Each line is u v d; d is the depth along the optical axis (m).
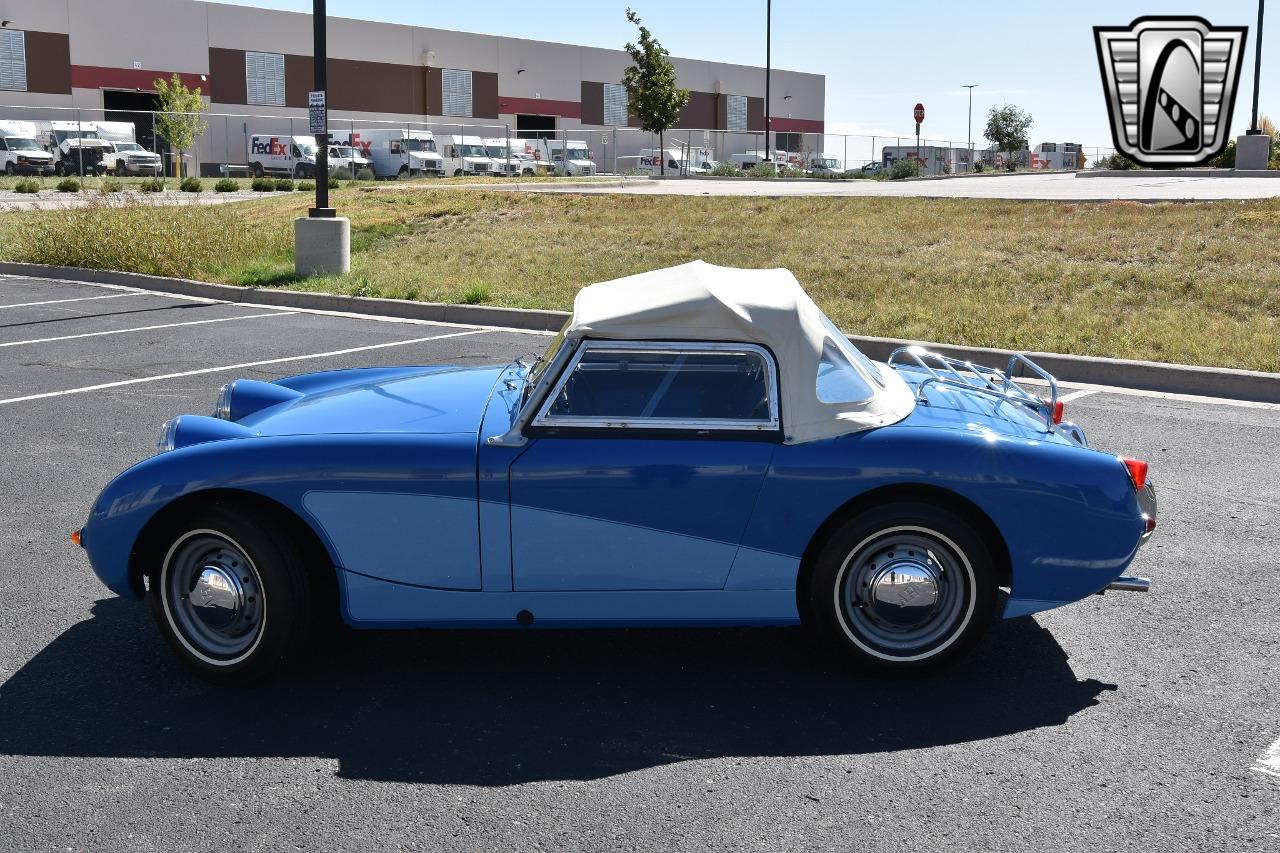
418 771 3.64
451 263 17.95
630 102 48.66
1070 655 4.51
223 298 15.77
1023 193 23.44
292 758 3.72
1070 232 16.81
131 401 9.16
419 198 25.69
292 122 57.78
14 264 18.61
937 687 4.22
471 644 4.65
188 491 4.09
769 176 44.25
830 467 4.05
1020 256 15.68
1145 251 15.16
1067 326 11.90
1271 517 6.25
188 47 55.03
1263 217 16.25
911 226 18.61
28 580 5.35
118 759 3.72
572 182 32.38
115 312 14.34
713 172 44.03
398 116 61.94
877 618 4.18
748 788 3.52
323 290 15.24
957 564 4.12
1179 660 4.46
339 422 4.36
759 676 4.32
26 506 6.46
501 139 52.22
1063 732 3.87
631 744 3.81
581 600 4.17
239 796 3.49
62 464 7.32
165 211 20.89
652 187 32.50
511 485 4.05
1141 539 4.20
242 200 29.98
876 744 3.79
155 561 4.24
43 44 51.25
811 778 3.58
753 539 4.11
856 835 3.26
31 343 11.96
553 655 4.54
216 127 55.06
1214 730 3.88
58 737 3.87
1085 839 3.23
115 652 4.57
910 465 4.05
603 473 4.05
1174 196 20.92
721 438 4.09
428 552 4.11
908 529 4.10
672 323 4.11
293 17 58.06
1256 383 9.44
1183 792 3.48
